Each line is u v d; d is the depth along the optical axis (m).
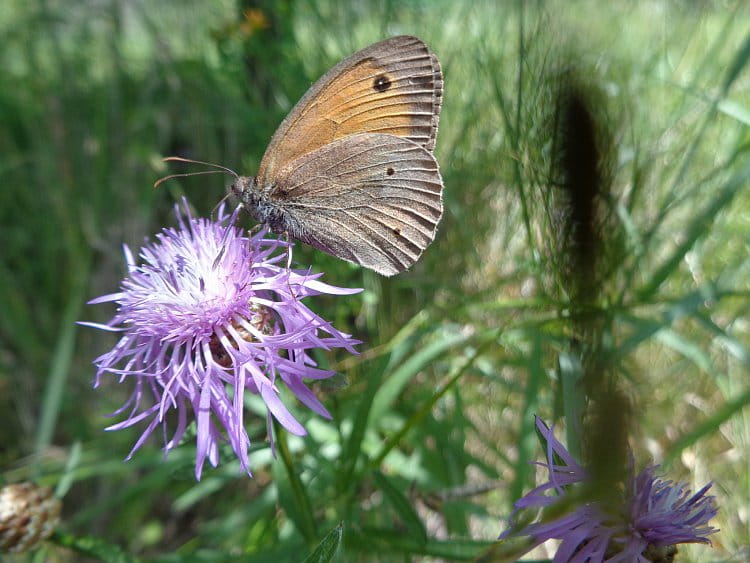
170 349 0.06
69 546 0.07
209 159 0.11
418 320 0.09
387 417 0.09
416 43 0.07
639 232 0.08
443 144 0.11
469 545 0.06
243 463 0.05
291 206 0.07
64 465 0.10
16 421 0.11
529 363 0.08
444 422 0.08
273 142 0.07
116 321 0.06
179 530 0.10
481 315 0.10
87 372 0.11
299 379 0.06
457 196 0.10
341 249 0.07
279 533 0.08
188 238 0.06
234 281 0.06
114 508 0.10
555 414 0.06
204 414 0.05
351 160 0.07
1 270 0.12
